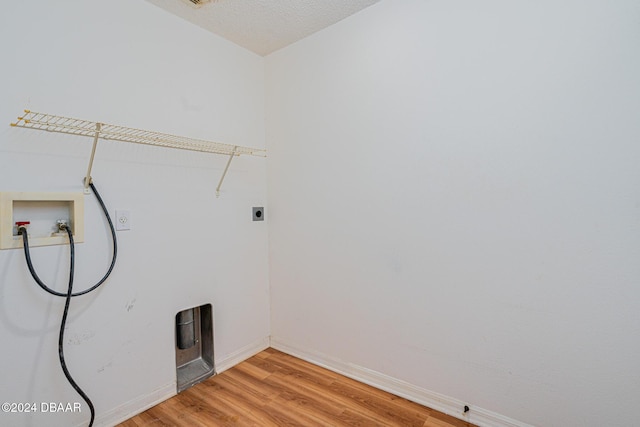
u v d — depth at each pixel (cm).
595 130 121
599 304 122
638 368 116
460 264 153
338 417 158
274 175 234
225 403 171
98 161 150
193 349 198
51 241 135
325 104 202
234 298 214
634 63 114
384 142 177
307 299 216
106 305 153
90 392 147
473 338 151
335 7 179
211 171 201
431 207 161
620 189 117
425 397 166
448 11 153
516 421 140
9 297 124
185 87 186
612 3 117
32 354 130
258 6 176
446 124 155
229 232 212
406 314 172
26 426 128
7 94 124
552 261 131
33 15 130
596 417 123
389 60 173
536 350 135
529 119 134
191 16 183
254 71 230
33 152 130
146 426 153
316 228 209
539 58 131
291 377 196
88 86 146
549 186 130
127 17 160
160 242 174
